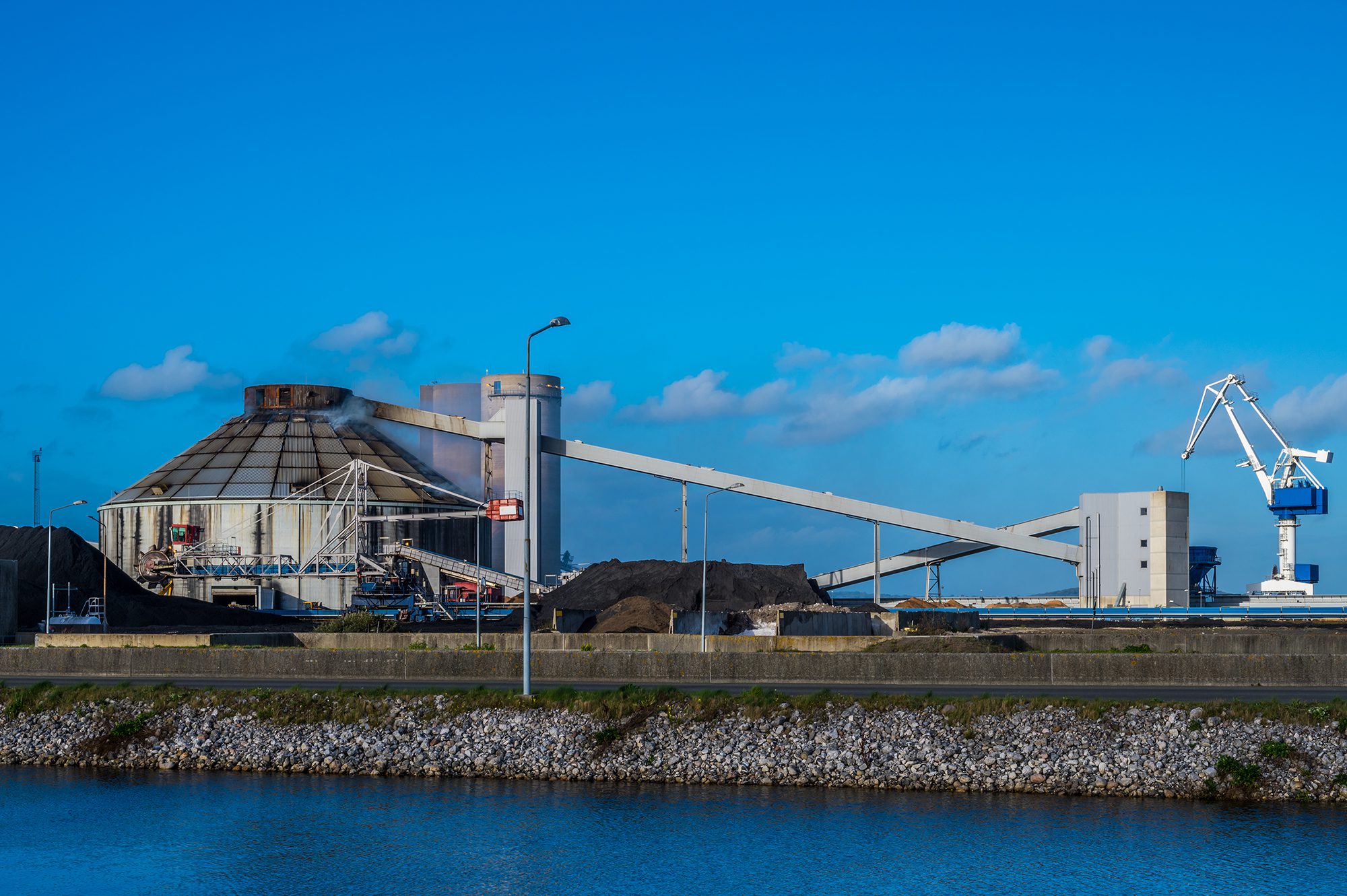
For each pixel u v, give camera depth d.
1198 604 179.75
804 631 96.25
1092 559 173.00
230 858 38.88
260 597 163.25
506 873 37.06
